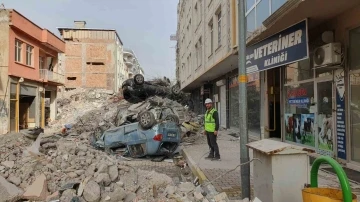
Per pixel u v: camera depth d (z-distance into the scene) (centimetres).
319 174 657
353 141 727
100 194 553
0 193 527
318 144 879
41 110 2872
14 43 2353
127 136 1117
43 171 633
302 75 993
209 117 935
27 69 2572
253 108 1437
